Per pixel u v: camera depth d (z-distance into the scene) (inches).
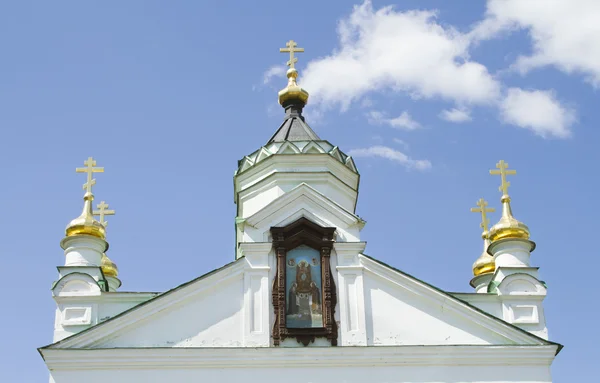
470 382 1170.0
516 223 1311.5
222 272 1206.3
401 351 1175.6
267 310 1193.4
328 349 1167.6
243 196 1366.9
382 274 1223.5
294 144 1375.5
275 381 1152.2
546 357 1189.1
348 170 1397.6
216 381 1147.9
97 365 1143.0
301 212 1254.9
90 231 1274.6
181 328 1174.3
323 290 1206.9
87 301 1198.9
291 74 1568.7
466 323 1206.3
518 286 1249.4
